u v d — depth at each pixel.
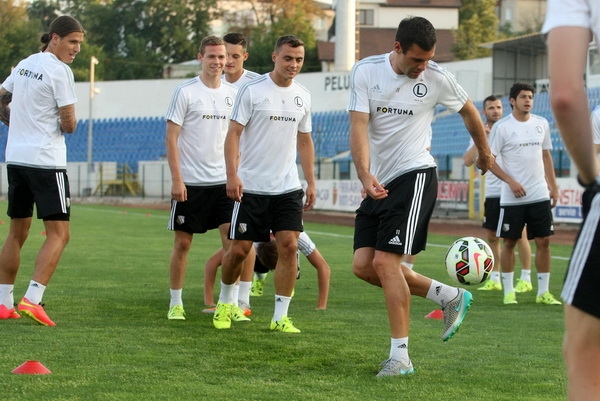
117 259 17.55
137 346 8.09
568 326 3.63
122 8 97.12
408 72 7.15
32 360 7.14
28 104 9.30
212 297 11.11
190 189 10.00
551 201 12.24
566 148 3.43
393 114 7.28
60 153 9.38
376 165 7.45
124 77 87.88
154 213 40.22
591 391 3.51
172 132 9.91
